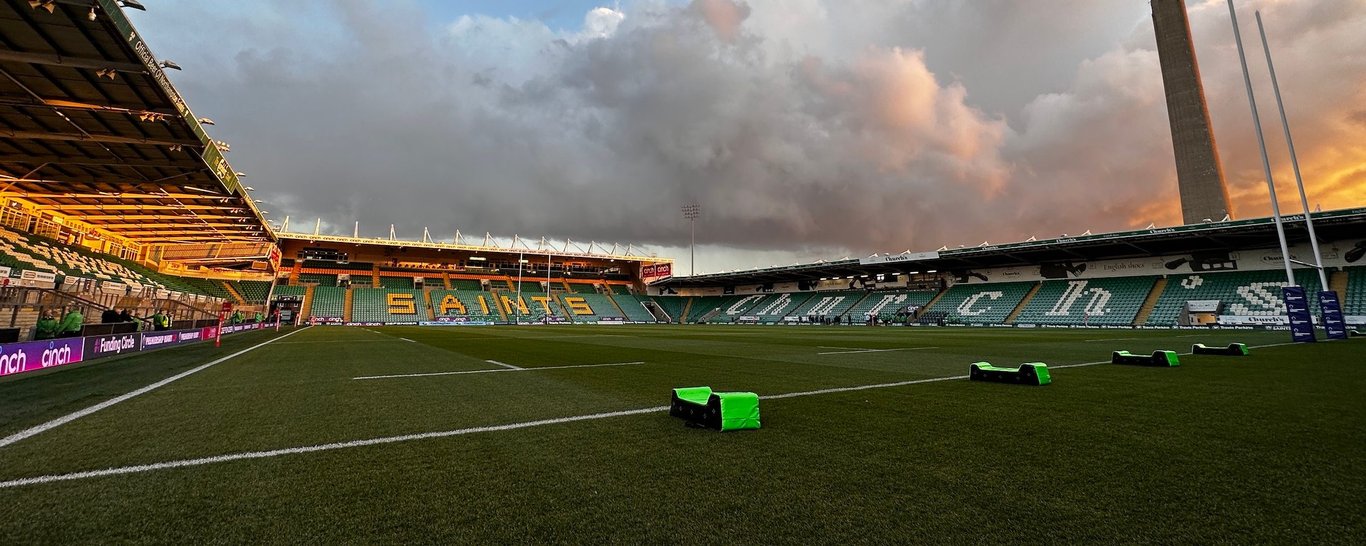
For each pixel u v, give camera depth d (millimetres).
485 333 26766
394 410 5113
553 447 3607
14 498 2586
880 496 2588
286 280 50969
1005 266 42875
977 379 7438
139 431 4176
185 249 31375
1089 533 2133
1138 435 3889
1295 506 2418
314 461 3275
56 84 10078
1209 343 15250
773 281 60344
